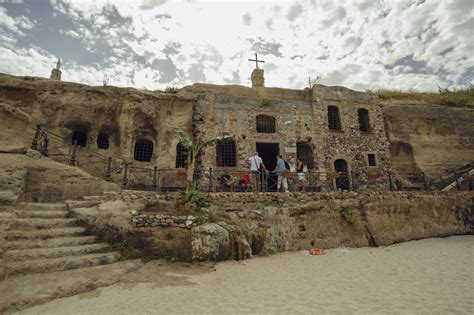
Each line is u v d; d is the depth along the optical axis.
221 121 14.67
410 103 18.81
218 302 4.24
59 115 12.98
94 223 6.76
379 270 6.22
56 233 6.20
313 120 15.99
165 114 14.59
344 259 7.47
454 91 22.30
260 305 4.12
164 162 13.90
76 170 9.12
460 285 5.00
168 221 7.20
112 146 13.96
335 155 15.76
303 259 7.49
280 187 11.84
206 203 8.73
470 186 13.83
